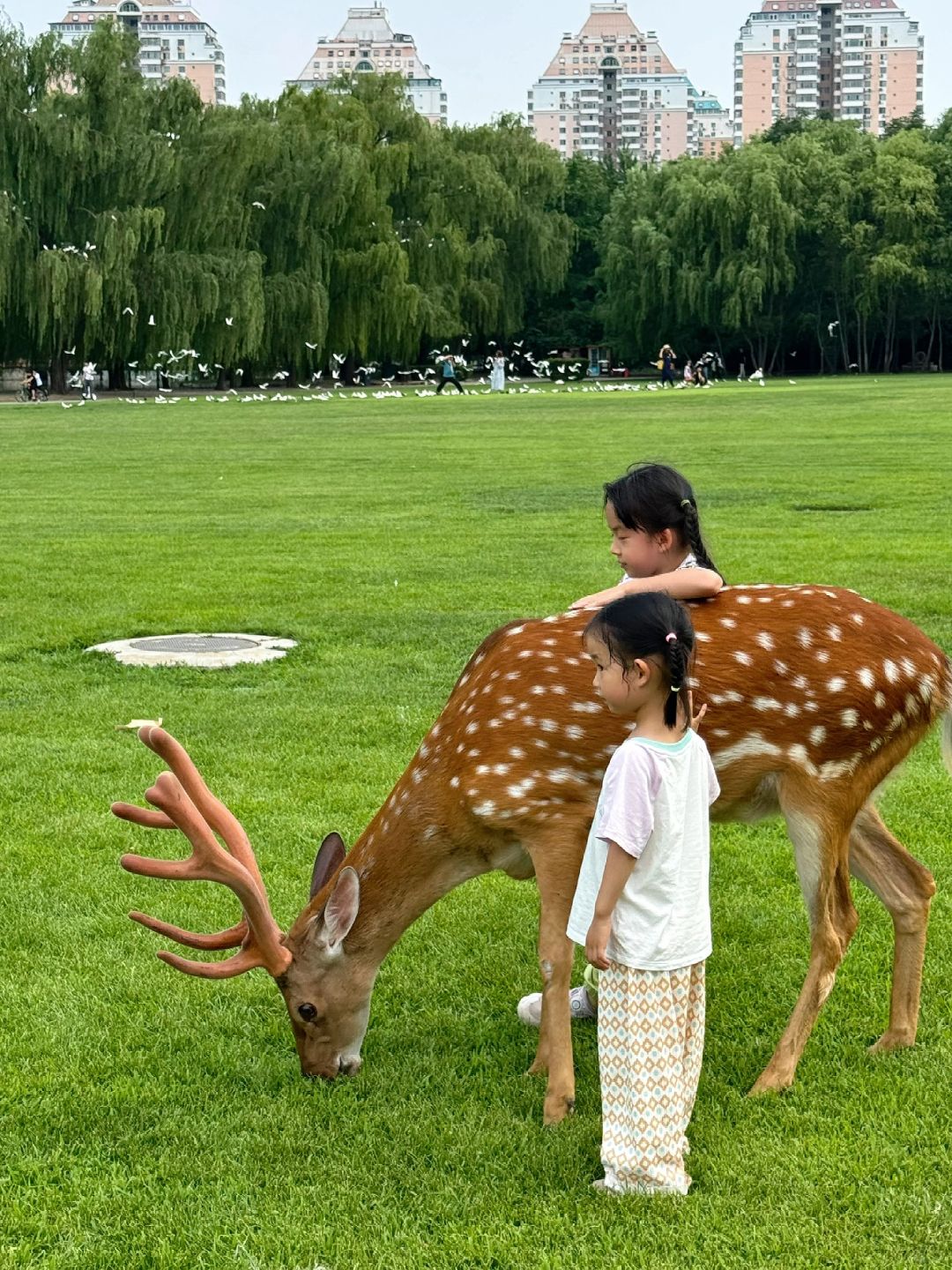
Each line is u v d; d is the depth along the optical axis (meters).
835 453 25.30
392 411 43.41
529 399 51.72
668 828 3.73
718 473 22.00
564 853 4.16
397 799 4.41
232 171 52.97
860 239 73.50
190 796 4.29
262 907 4.17
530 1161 3.90
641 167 81.06
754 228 71.50
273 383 66.56
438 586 12.48
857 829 4.54
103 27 50.78
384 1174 3.87
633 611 3.74
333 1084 4.40
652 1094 3.72
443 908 5.77
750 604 4.38
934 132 88.44
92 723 8.31
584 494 19.70
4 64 49.47
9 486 21.84
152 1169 3.94
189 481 22.52
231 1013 4.87
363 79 67.44
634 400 49.38
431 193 66.00
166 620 11.19
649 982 3.73
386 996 5.02
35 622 11.11
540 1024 4.48
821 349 81.06
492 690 4.32
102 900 5.82
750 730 4.20
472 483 21.44
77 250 49.03
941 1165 3.83
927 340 85.31
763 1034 4.68
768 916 5.64
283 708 8.56
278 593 12.30
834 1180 3.75
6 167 49.25
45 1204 3.77
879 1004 4.88
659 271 73.38
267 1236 3.58
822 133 84.75
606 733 4.14
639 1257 3.44
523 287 73.88
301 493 20.47
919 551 13.65
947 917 5.51
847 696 4.21
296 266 57.19
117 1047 4.66
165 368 53.03
